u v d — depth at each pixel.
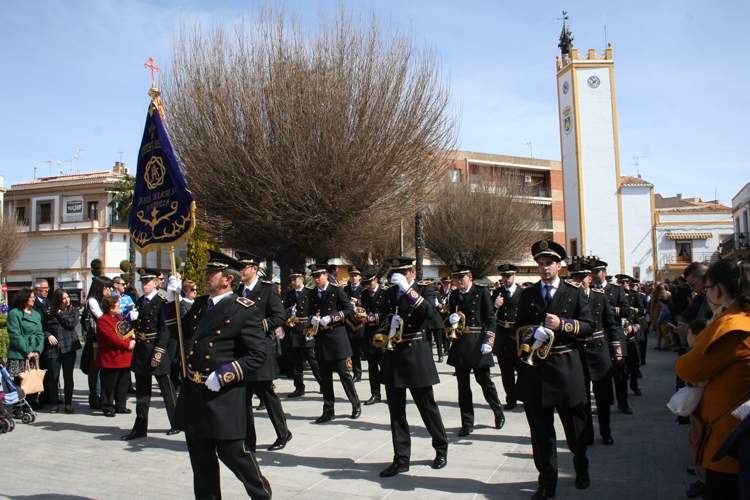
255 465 4.00
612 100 41.44
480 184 30.50
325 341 7.36
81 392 10.04
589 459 5.55
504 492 4.63
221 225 12.66
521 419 7.36
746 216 29.72
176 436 6.68
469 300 6.77
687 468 5.19
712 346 3.01
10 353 7.70
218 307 4.07
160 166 6.01
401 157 11.76
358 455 5.76
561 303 4.61
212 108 11.03
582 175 41.34
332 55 11.43
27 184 38.16
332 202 11.22
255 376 5.73
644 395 8.85
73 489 4.86
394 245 25.95
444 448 5.29
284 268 12.70
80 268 36.28
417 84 12.08
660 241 41.22
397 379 5.11
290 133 10.73
